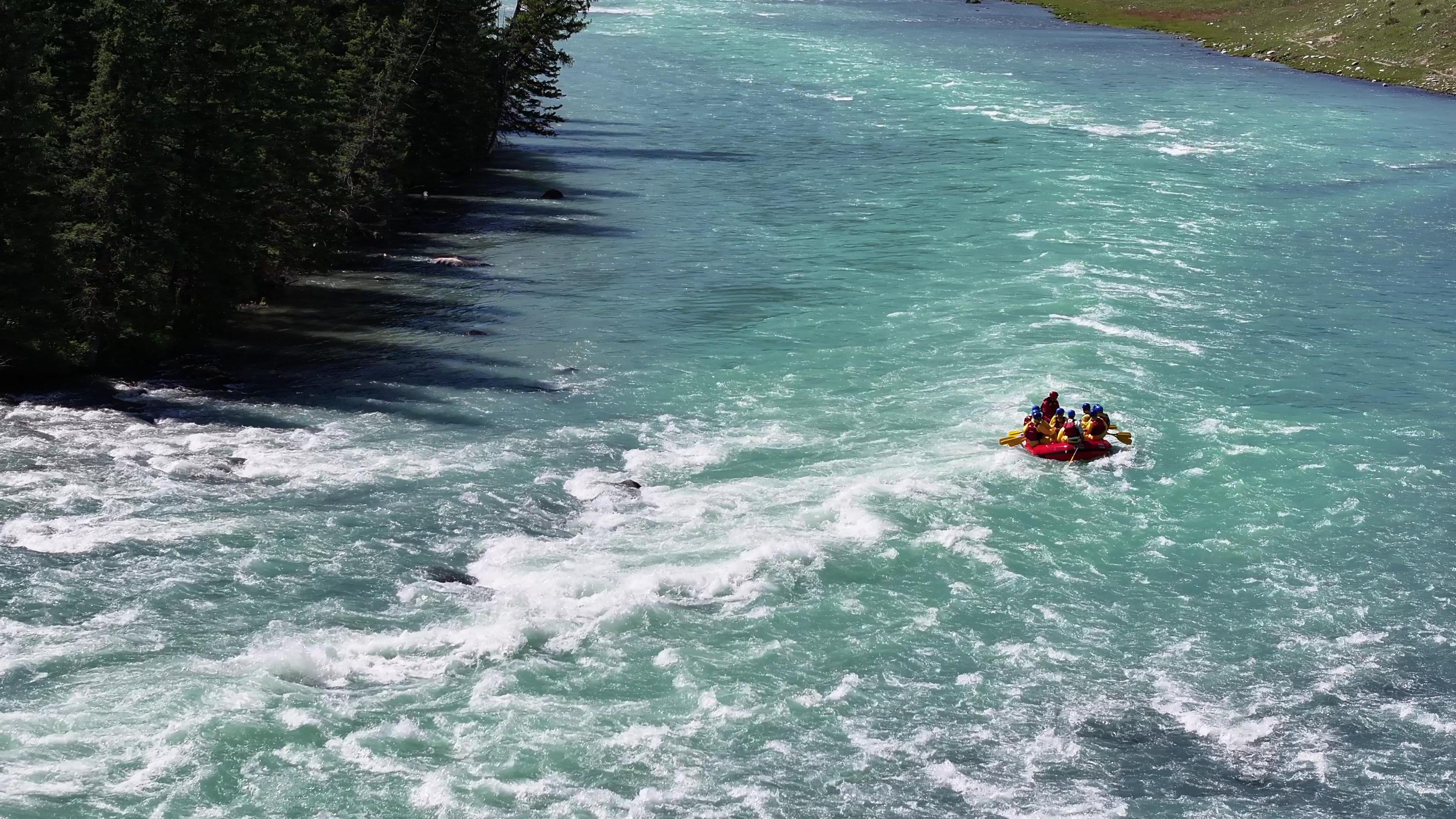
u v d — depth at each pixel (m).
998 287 64.56
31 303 46.41
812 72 151.75
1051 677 31.45
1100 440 43.72
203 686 29.27
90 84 52.09
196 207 53.41
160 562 34.75
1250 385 51.28
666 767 27.69
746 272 68.44
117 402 46.97
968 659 32.06
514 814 26.06
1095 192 88.25
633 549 36.59
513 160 101.25
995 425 46.38
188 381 49.84
